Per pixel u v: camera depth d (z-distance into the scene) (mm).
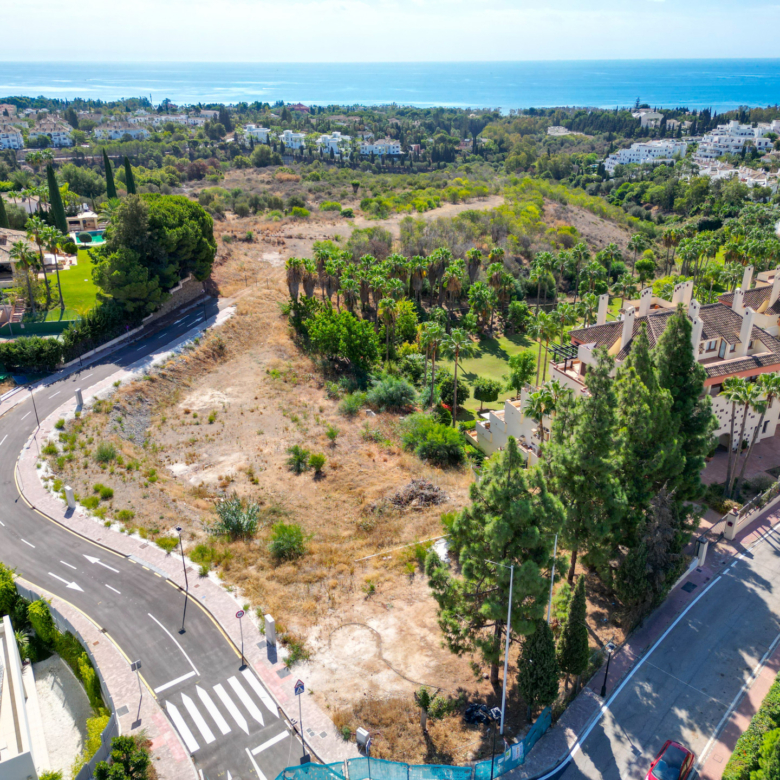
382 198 186125
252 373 86438
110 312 87938
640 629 42094
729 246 113625
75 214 152875
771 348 61188
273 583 45219
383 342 101062
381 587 45000
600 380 38469
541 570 34500
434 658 38844
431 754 32594
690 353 45844
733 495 55594
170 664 38125
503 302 116875
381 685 36719
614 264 138125
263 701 35688
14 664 36312
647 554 41844
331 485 59656
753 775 29156
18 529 50969
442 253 110125
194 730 33906
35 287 95562
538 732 33750
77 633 40094
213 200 186500
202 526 52312
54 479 57562
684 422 46594
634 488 42969
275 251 137375
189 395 79500
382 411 78938
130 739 30562
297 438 69812
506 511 32375
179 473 62156
